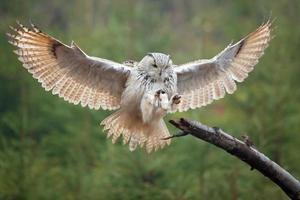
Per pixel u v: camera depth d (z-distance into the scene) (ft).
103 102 37.96
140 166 57.98
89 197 61.21
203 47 80.53
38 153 66.85
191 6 120.57
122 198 57.62
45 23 103.86
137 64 37.42
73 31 92.53
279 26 81.56
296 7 90.74
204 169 59.41
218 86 38.81
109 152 60.85
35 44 36.47
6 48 88.63
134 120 37.19
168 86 36.70
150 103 35.86
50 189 62.18
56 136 71.77
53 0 116.57
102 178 61.16
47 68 37.11
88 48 82.74
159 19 93.35
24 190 61.16
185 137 60.54
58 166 67.26
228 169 59.72
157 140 36.99
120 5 90.02
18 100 88.12
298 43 78.02
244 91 71.97
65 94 37.65
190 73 38.34
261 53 38.60
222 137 34.27
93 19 107.24
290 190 35.42
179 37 111.34
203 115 67.51
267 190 59.31
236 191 58.90
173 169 58.49
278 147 64.69
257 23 89.40
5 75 88.48
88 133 72.69
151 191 56.90
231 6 94.02
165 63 36.52
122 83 37.65
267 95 69.72
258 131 64.90
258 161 34.86
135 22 87.40
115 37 82.74
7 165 61.93
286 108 68.59
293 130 65.62
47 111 78.28
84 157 69.67
